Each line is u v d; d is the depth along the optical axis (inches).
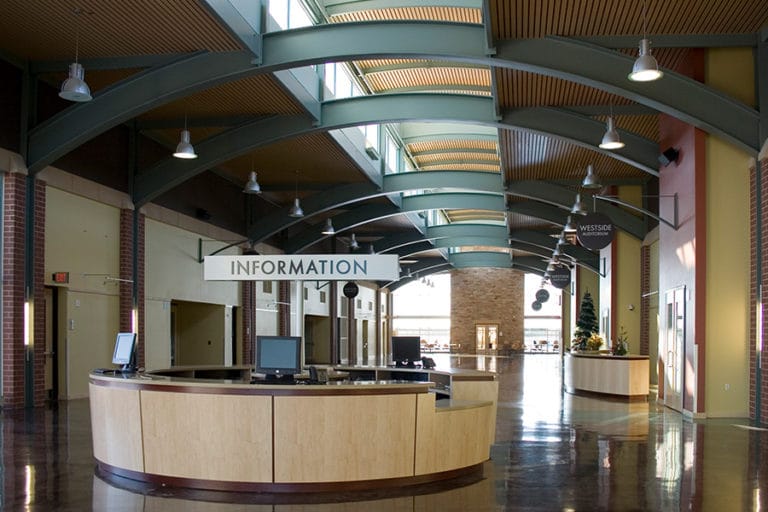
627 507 246.7
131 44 453.1
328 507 245.9
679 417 499.5
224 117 598.9
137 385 286.7
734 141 444.8
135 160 617.3
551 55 431.8
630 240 813.9
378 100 582.2
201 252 747.4
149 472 282.2
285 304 1006.4
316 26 447.8
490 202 951.6
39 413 464.1
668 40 432.5
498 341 1908.2
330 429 270.5
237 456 270.7
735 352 484.4
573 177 775.1
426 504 250.4
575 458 337.1
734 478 294.2
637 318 810.8
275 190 844.0
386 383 284.7
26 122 489.4
